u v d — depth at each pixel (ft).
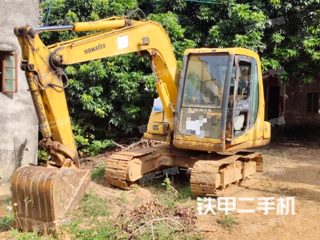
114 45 21.01
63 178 17.51
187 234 17.67
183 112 23.22
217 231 18.42
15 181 17.74
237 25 40.45
